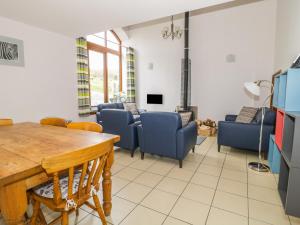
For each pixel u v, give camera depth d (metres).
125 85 6.62
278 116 2.38
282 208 1.88
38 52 3.19
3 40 2.75
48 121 2.33
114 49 6.20
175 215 1.77
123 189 2.21
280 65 3.74
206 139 4.45
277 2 4.38
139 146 3.19
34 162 1.08
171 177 2.52
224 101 5.26
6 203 1.05
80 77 4.46
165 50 5.96
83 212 1.81
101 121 3.48
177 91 5.92
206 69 5.38
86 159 1.17
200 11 5.28
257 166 2.81
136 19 2.84
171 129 2.76
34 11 2.55
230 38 5.04
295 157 1.64
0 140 1.52
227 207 1.89
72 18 2.79
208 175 2.59
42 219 1.47
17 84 2.94
